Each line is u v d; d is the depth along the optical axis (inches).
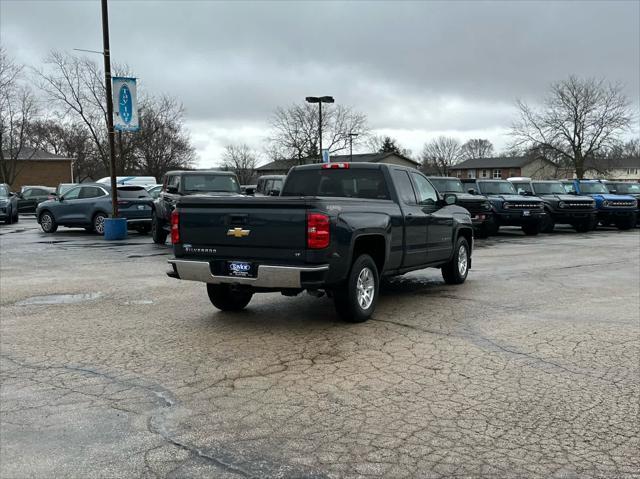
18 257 502.9
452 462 129.3
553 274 408.5
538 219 776.9
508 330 243.4
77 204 741.9
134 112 651.5
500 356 206.4
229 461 130.8
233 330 246.4
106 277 391.5
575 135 2140.7
